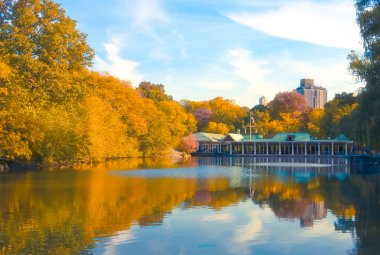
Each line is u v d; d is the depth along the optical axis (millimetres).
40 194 26203
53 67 38531
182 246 14133
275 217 19062
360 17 28844
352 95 90062
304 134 109625
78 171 46125
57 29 39531
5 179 35719
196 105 164375
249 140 115375
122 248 13797
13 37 37156
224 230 16406
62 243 14266
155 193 27250
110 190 28656
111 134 72312
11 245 13953
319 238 15258
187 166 61531
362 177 41531
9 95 36500
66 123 52312
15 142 41250
